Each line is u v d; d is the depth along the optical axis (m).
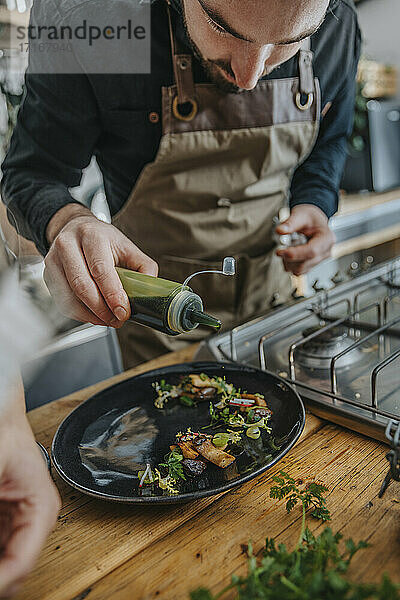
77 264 0.70
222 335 0.94
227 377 0.81
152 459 0.64
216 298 1.20
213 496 0.59
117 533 0.54
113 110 1.00
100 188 1.59
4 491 0.42
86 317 0.73
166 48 0.93
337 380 0.79
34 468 0.43
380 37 2.38
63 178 1.04
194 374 0.82
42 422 0.76
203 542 0.52
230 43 0.67
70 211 0.86
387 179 2.42
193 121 0.99
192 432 0.69
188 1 0.75
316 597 0.40
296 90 1.03
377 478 0.59
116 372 1.73
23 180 0.96
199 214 1.12
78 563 0.51
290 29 0.58
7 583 0.39
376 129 2.30
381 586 0.39
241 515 0.55
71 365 1.59
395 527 0.51
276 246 1.27
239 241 1.18
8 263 0.48
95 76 0.95
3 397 0.44
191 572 0.49
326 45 1.04
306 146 1.13
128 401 0.77
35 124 0.96
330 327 0.84
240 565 0.49
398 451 0.51
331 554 0.46
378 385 0.76
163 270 1.17
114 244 0.74
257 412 0.71
